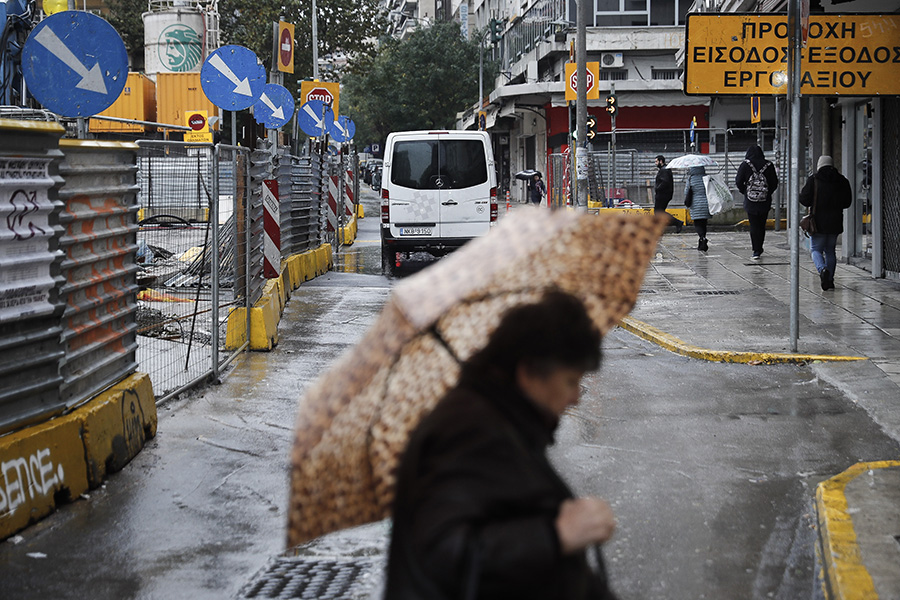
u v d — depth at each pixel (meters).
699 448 6.68
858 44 10.66
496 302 2.10
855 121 17.03
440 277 2.09
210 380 8.86
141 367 8.93
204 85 11.47
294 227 16.77
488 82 63.00
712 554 4.77
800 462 6.33
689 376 9.06
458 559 1.72
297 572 4.59
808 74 10.71
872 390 8.18
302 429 2.02
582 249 2.19
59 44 6.91
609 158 29.41
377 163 72.56
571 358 1.92
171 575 4.56
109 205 6.57
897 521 4.72
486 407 1.88
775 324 11.38
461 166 18.52
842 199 13.79
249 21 41.00
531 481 1.80
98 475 5.85
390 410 2.03
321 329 12.15
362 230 32.12
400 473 1.88
